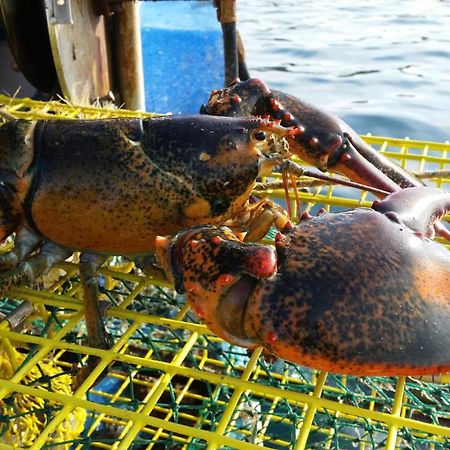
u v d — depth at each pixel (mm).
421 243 240
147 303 446
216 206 303
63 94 614
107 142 293
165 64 896
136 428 209
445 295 227
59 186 291
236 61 659
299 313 216
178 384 464
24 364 249
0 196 292
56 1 554
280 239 234
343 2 2342
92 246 303
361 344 213
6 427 258
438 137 986
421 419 391
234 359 408
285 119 358
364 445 364
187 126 299
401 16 2021
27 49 627
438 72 1351
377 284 220
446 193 287
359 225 239
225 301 225
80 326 396
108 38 684
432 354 215
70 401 219
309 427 217
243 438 358
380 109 1105
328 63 1448
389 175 372
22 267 298
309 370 440
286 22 1960
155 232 300
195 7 952
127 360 247
